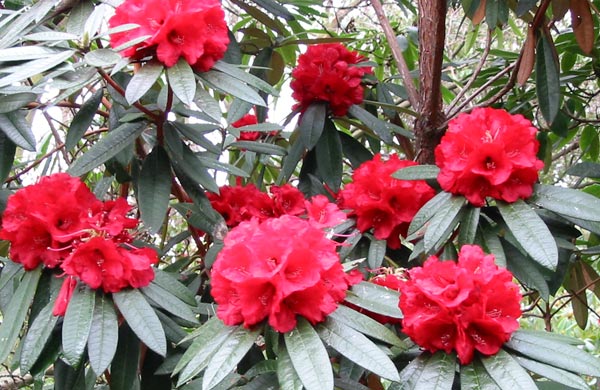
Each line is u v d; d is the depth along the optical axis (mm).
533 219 1282
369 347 1011
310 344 997
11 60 1195
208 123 1836
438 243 1350
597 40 2049
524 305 3381
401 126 2199
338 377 1247
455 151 1381
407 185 1542
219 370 981
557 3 1766
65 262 1218
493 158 1335
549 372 1021
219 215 1600
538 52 1733
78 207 1334
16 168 1928
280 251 1016
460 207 1346
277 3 2016
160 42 1226
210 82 1278
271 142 2230
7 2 1658
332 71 1912
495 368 1028
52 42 1301
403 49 2414
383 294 1180
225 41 1295
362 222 1586
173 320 1426
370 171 1578
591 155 2297
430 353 1104
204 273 1715
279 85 2486
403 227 1592
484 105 1879
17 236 1311
